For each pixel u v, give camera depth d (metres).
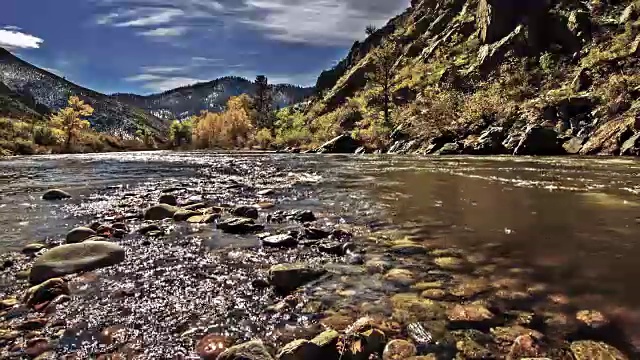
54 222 8.35
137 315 4.06
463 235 6.93
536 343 3.40
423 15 83.88
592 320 3.82
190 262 5.70
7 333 3.69
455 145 29.05
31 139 58.34
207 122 80.75
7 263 5.75
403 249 6.20
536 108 29.56
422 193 11.32
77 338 3.61
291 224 7.96
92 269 5.36
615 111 24.61
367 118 50.34
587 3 45.66
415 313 4.04
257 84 86.75
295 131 58.44
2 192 12.70
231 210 9.13
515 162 19.75
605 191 10.68
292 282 4.83
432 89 48.69
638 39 31.08
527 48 44.88
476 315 3.96
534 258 5.66
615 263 5.39
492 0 51.47
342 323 3.87
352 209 9.34
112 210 9.55
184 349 3.43
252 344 3.32
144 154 42.84
